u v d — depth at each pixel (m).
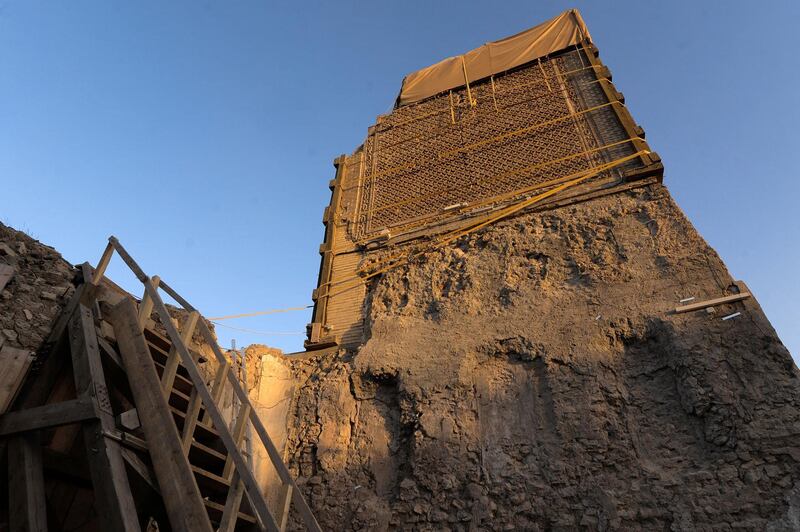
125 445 4.87
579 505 6.16
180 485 4.62
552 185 9.99
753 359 6.29
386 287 9.83
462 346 8.13
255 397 8.91
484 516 6.49
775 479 5.53
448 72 14.12
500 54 13.60
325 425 8.27
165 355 6.53
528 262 8.77
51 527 5.25
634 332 7.15
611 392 6.83
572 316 7.72
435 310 8.91
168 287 7.05
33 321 5.84
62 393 5.84
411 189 11.73
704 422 6.18
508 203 10.15
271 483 7.97
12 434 4.91
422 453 7.25
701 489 5.76
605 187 9.34
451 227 10.34
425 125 13.10
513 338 7.88
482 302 8.60
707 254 7.46
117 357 5.73
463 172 11.37
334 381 8.70
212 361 8.72
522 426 7.05
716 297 6.96
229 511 4.78
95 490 4.42
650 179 8.89
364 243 11.03
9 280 5.83
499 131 11.72
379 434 7.85
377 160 12.96
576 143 10.45
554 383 7.18
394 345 8.65
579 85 11.58
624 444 6.39
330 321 10.03
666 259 7.67
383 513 7.00
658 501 5.87
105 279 6.82
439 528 6.62
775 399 5.94
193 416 5.47
